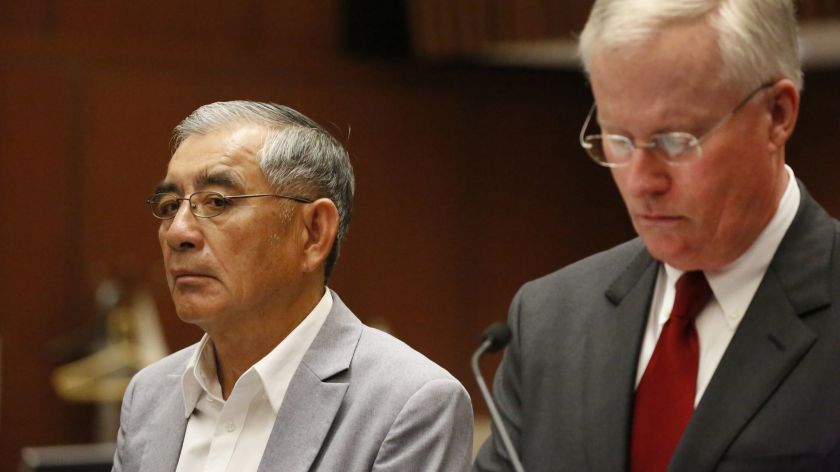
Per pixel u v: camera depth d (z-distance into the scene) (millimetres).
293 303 7668
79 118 20844
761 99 6305
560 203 24297
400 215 23156
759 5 6258
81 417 20484
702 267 6719
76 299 20609
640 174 6297
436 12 21734
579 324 7336
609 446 6812
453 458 7305
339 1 22812
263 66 22156
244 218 7375
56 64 20734
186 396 7809
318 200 7668
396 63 23219
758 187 6441
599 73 6332
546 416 7156
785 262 6707
